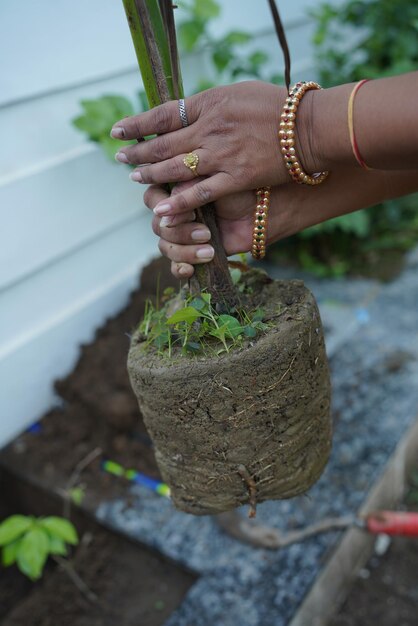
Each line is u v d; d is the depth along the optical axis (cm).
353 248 262
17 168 165
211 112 70
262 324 78
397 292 229
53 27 165
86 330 195
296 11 273
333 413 174
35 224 171
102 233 194
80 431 172
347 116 67
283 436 80
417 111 63
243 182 73
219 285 82
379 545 169
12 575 167
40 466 166
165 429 80
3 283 166
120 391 172
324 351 83
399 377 183
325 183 83
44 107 168
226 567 135
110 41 183
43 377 183
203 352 77
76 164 179
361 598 155
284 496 86
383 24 259
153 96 73
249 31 245
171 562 142
